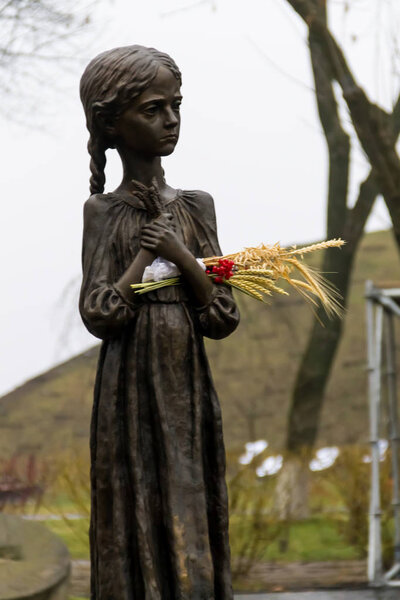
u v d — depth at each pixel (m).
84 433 17.00
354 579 9.07
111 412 3.69
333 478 10.91
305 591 8.37
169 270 3.69
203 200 3.90
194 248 3.84
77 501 9.27
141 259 3.68
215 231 3.90
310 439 13.32
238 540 9.38
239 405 16.72
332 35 9.20
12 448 16.75
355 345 18.33
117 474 3.68
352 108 9.19
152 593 3.56
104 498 3.69
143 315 3.72
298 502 11.41
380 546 8.84
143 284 3.67
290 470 11.55
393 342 9.45
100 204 3.78
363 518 10.11
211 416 3.76
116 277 3.76
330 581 8.93
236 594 8.23
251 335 17.41
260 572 9.45
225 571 3.71
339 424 17.61
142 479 3.65
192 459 3.68
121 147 3.83
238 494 9.05
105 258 3.73
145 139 3.74
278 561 10.04
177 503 3.62
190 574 3.59
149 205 3.70
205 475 3.76
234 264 3.85
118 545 3.64
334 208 13.12
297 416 13.38
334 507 11.82
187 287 3.76
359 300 18.72
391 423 9.45
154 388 3.66
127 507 3.68
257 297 3.87
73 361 17.56
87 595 8.36
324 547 10.40
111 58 3.72
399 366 17.25
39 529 6.84
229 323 3.76
